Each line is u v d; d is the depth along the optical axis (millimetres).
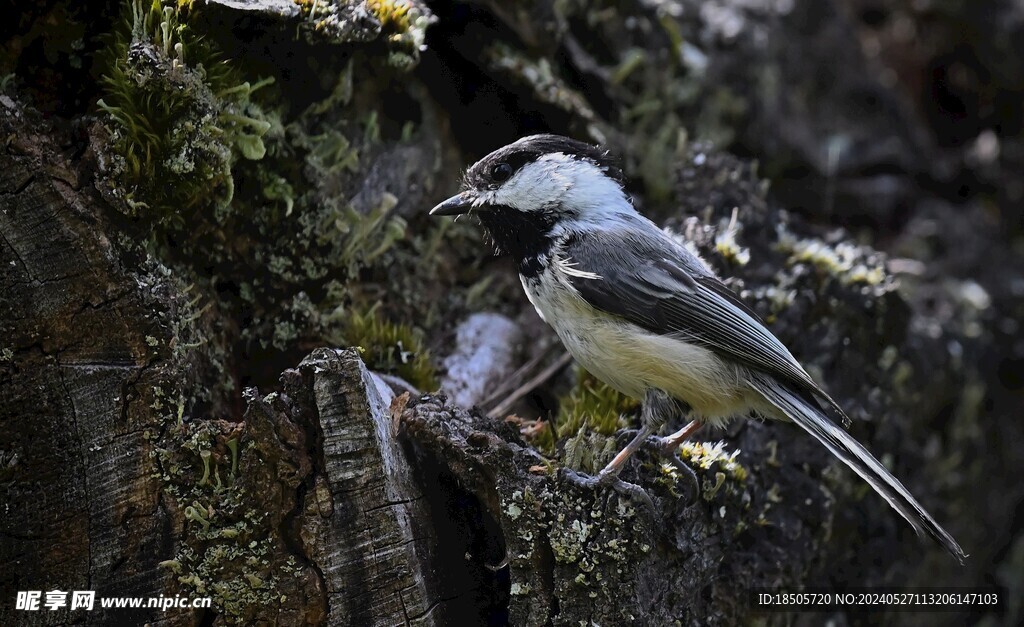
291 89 6871
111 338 5691
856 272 8547
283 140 6844
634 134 9391
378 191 7723
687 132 10180
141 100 5871
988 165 12406
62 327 5656
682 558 6148
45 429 5641
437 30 7926
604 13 9406
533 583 5625
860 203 11680
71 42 6469
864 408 8383
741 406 6754
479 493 5820
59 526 5633
